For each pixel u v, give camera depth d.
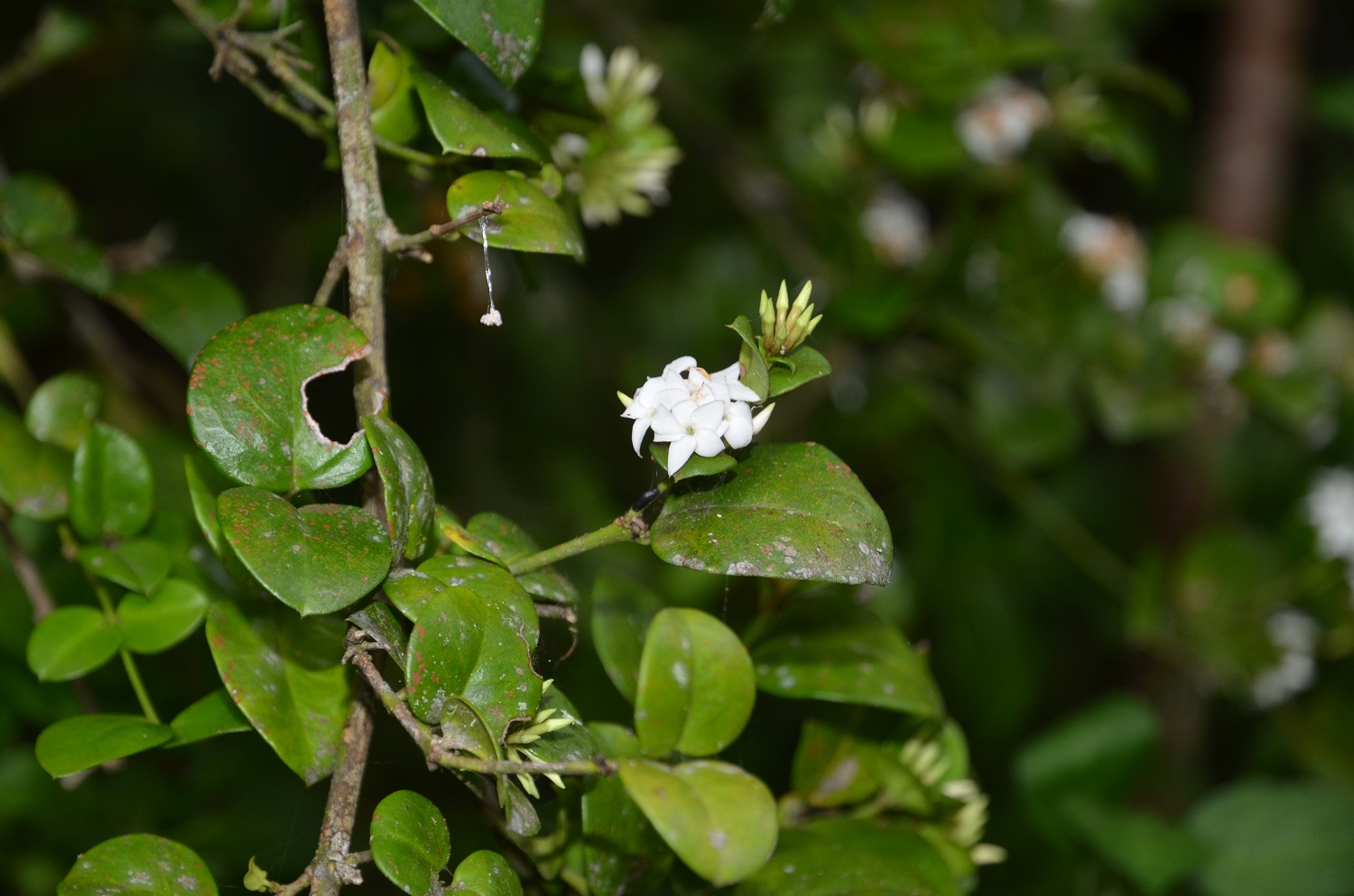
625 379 1.49
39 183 0.98
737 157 1.34
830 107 1.45
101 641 0.91
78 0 1.03
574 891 0.90
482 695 0.85
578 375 1.51
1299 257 1.97
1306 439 1.74
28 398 1.08
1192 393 1.35
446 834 0.85
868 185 1.26
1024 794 1.12
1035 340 1.30
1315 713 1.51
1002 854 0.94
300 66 0.92
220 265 1.51
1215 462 1.63
